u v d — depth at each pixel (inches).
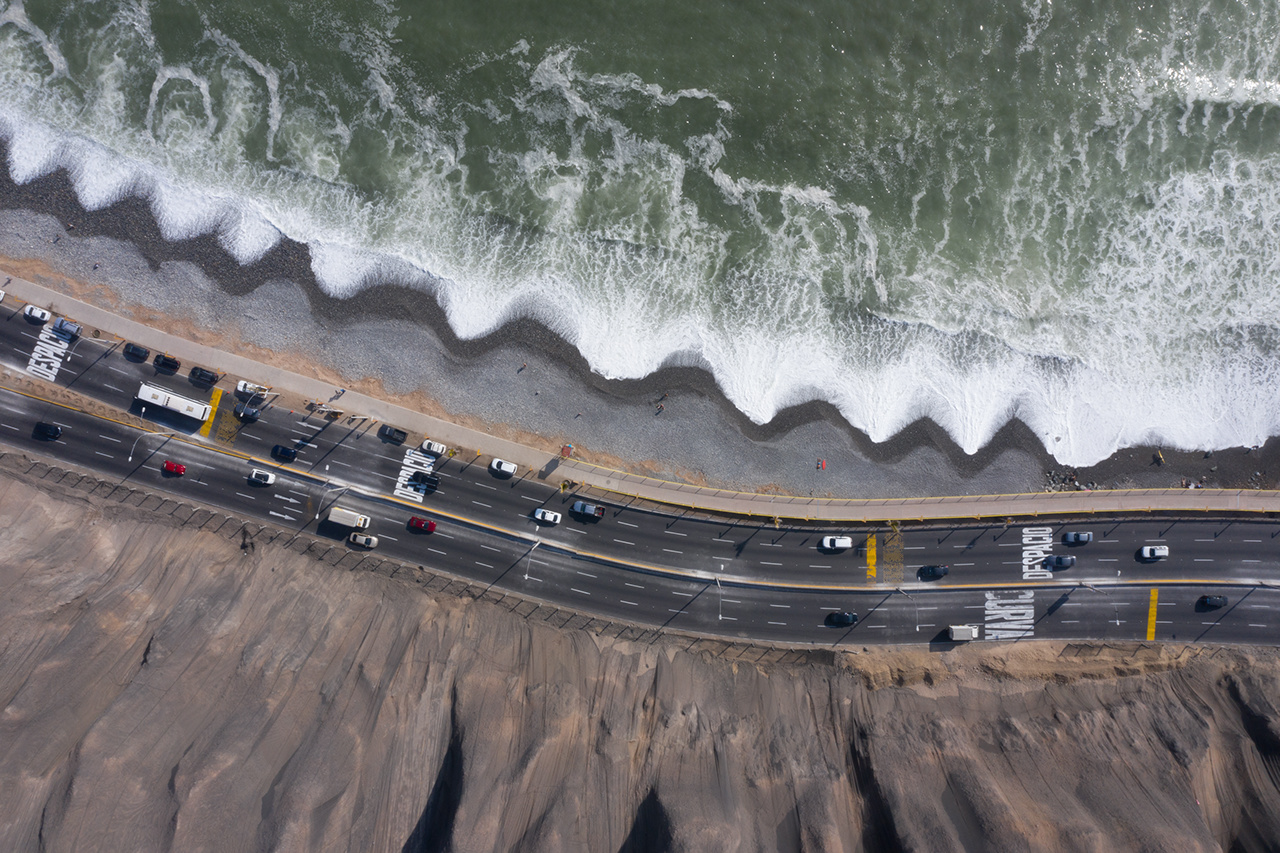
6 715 1897.1
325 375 2373.3
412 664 2197.3
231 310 2364.7
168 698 2012.8
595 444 2385.6
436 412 2381.9
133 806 1857.8
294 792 1915.6
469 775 2004.2
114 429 2327.8
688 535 2384.4
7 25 2336.4
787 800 2110.0
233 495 2336.4
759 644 2367.1
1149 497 2389.3
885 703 2316.7
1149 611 2377.0
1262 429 2391.7
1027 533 2385.6
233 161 2375.7
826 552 2388.0
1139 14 2384.4
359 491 2352.4
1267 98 2389.3
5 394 2311.8
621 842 2015.3
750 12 2369.6
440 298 2390.5
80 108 2354.8
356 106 2377.0
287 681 2100.1
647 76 2379.4
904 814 2064.5
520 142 2386.8
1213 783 2194.9
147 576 2202.3
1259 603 2368.4
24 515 2172.7
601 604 2363.4
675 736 2167.8
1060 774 2187.5
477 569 2353.6
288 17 2354.8
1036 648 2374.5
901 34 2388.0
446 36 2363.4
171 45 2354.8
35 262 2341.3
